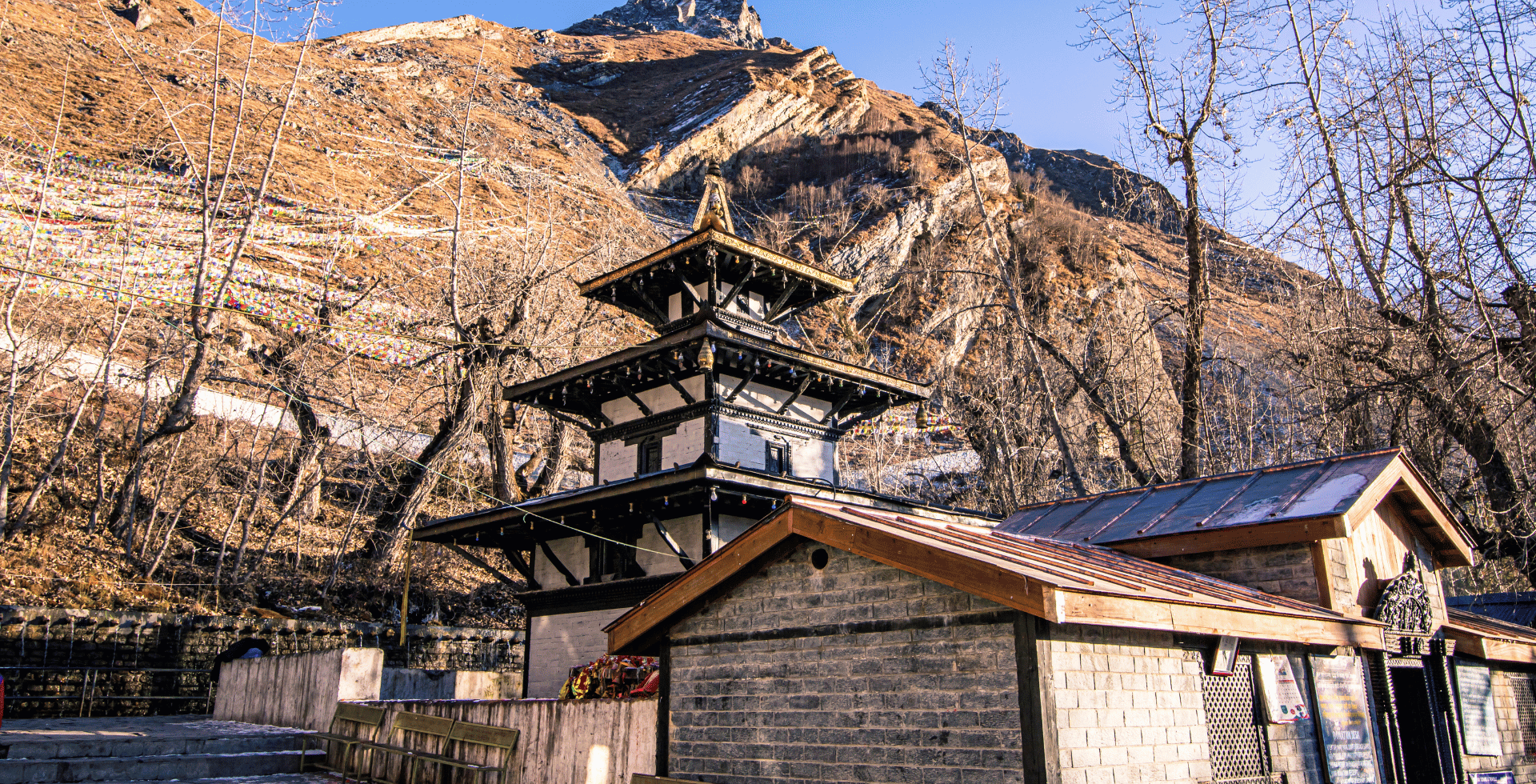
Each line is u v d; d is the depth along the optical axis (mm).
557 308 34094
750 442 19375
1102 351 34344
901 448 41500
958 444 44531
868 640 8727
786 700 9203
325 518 30500
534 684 18750
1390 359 21406
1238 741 9750
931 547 7988
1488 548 20906
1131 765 8242
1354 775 11180
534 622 19234
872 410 21938
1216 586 11633
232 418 30672
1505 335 18969
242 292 29547
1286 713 10406
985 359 39469
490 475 35688
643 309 22312
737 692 9602
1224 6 26094
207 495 28328
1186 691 9172
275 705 16906
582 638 18359
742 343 18312
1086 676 8070
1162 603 8219
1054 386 35969
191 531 26609
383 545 28094
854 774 8516
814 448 20672
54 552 22625
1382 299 21109
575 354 33938
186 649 20969
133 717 19156
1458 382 19203
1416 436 22109
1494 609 19828
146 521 25688
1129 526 14258
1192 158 26656
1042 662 7641
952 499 38531
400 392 35656
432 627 24438
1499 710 14867
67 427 24578
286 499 29641
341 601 25812
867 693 8617
